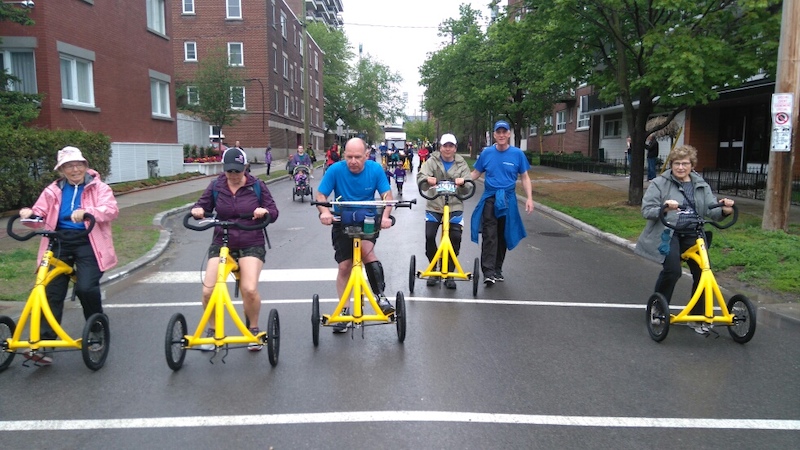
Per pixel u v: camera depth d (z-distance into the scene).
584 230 13.72
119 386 4.87
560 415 4.37
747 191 18.31
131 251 10.43
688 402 4.62
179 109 36.12
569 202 17.88
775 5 13.05
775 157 10.91
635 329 6.48
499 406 4.50
